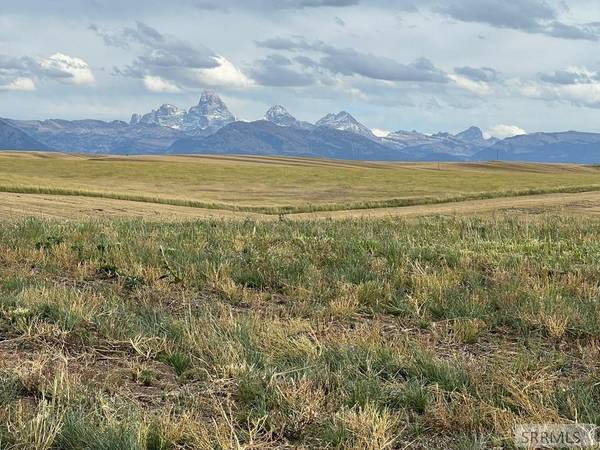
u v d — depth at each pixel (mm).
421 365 5258
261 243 11875
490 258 10656
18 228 13531
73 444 3857
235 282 8852
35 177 68750
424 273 8789
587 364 5535
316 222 18484
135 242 11133
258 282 8812
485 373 5113
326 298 7895
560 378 5195
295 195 58812
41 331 5836
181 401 4605
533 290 8109
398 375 5219
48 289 7379
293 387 4590
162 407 4477
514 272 9383
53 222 15844
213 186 66938
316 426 4219
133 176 76250
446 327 6707
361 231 14891
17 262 9648
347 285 8320
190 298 7844
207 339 5688
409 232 14469
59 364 5043
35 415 4105
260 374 4949
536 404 4430
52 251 10297
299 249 11445
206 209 43875
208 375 4969
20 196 42188
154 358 5562
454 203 49531
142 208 39906
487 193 56500
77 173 78562
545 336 6539
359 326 6770
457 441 4070
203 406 4523
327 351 5492
